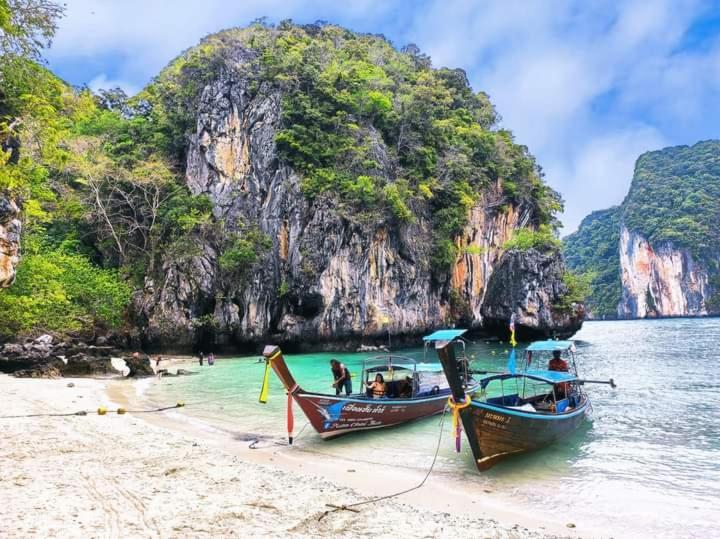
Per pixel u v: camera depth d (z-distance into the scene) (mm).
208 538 6070
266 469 9555
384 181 41312
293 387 11945
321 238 38688
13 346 26891
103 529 6098
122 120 50938
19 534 5730
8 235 18641
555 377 13359
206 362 34250
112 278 39219
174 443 11438
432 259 44688
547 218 61281
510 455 10906
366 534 6574
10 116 22797
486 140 53094
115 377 25547
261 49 47156
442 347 9711
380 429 13758
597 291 154750
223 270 39719
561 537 6938
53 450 10188
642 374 26031
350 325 39188
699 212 127500
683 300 123625
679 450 11867
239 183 42750
